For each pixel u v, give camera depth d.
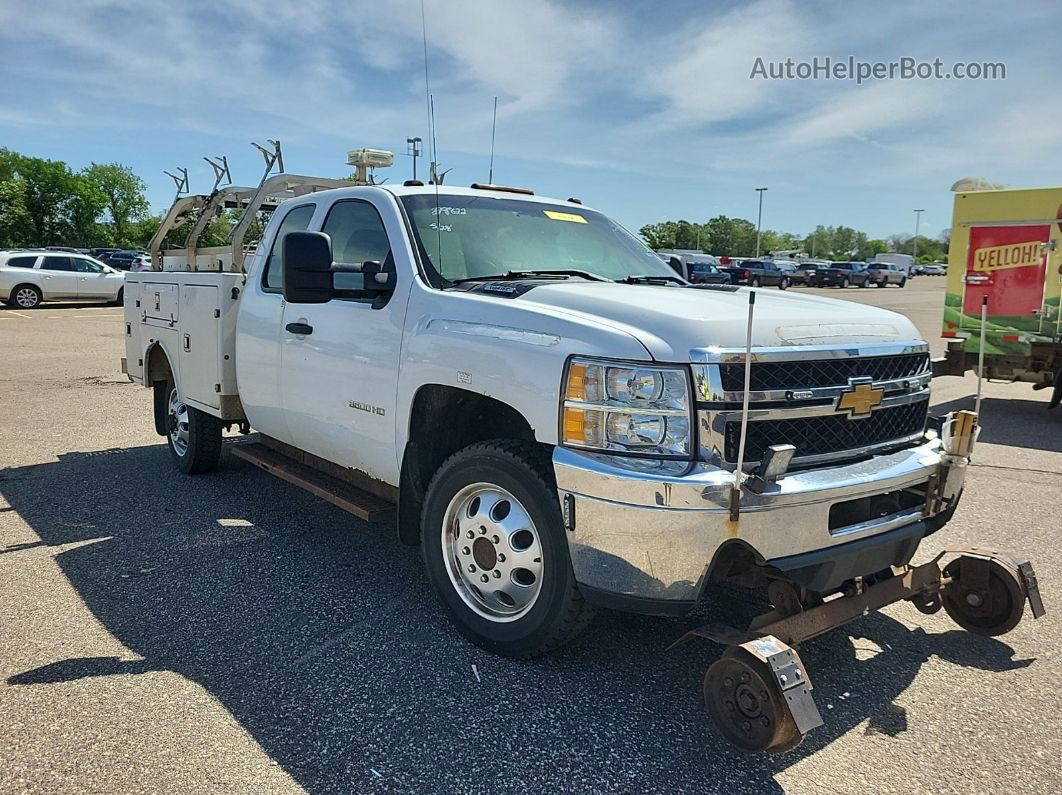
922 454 3.48
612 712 3.20
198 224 7.06
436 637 3.81
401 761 2.87
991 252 10.42
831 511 3.16
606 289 3.60
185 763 2.83
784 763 2.91
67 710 3.14
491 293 3.71
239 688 3.34
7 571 4.56
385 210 4.31
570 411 3.11
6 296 24.69
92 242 94.62
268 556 4.84
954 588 3.93
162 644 3.72
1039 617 3.79
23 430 8.31
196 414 6.25
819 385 3.12
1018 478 7.07
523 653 3.51
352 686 3.37
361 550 4.97
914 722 3.20
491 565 3.57
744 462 2.95
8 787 2.67
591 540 3.06
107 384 11.36
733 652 2.81
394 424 3.99
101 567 4.64
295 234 3.86
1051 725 3.18
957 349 10.82
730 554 3.02
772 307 3.42
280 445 5.39
